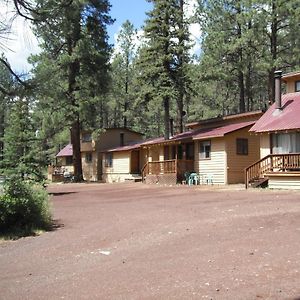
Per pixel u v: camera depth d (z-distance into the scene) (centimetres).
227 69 3659
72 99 3819
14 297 715
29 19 733
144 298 652
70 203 2166
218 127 3272
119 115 7012
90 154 4975
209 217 1381
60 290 734
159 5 3519
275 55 3397
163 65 3566
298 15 3141
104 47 4053
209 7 3662
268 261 812
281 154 2300
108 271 836
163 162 3347
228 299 621
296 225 1145
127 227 1312
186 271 786
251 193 2098
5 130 2484
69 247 1096
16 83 831
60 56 3619
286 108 2567
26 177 2469
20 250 1109
